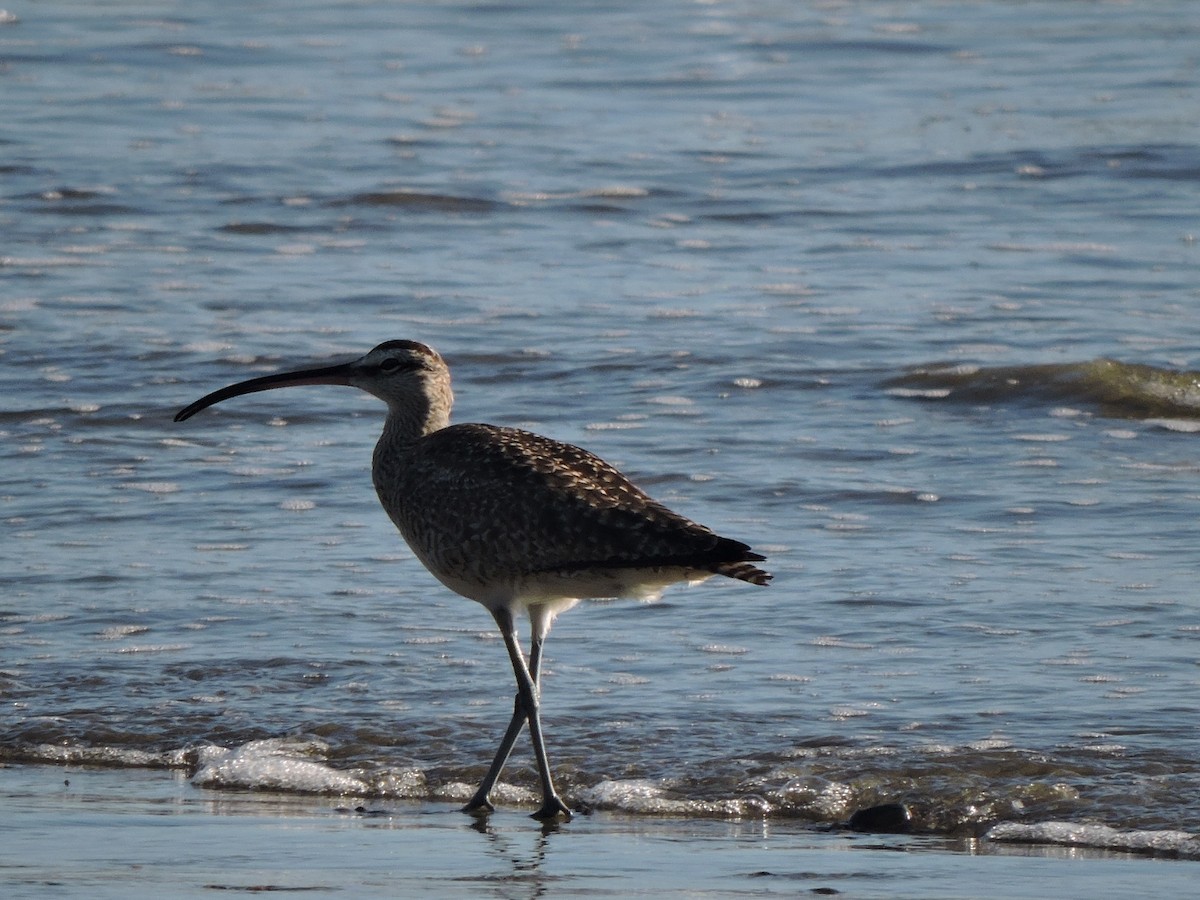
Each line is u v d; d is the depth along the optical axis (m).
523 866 8.07
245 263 23.36
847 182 27.80
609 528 9.22
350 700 10.91
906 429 17.12
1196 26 39.62
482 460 9.71
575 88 34.50
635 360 19.27
